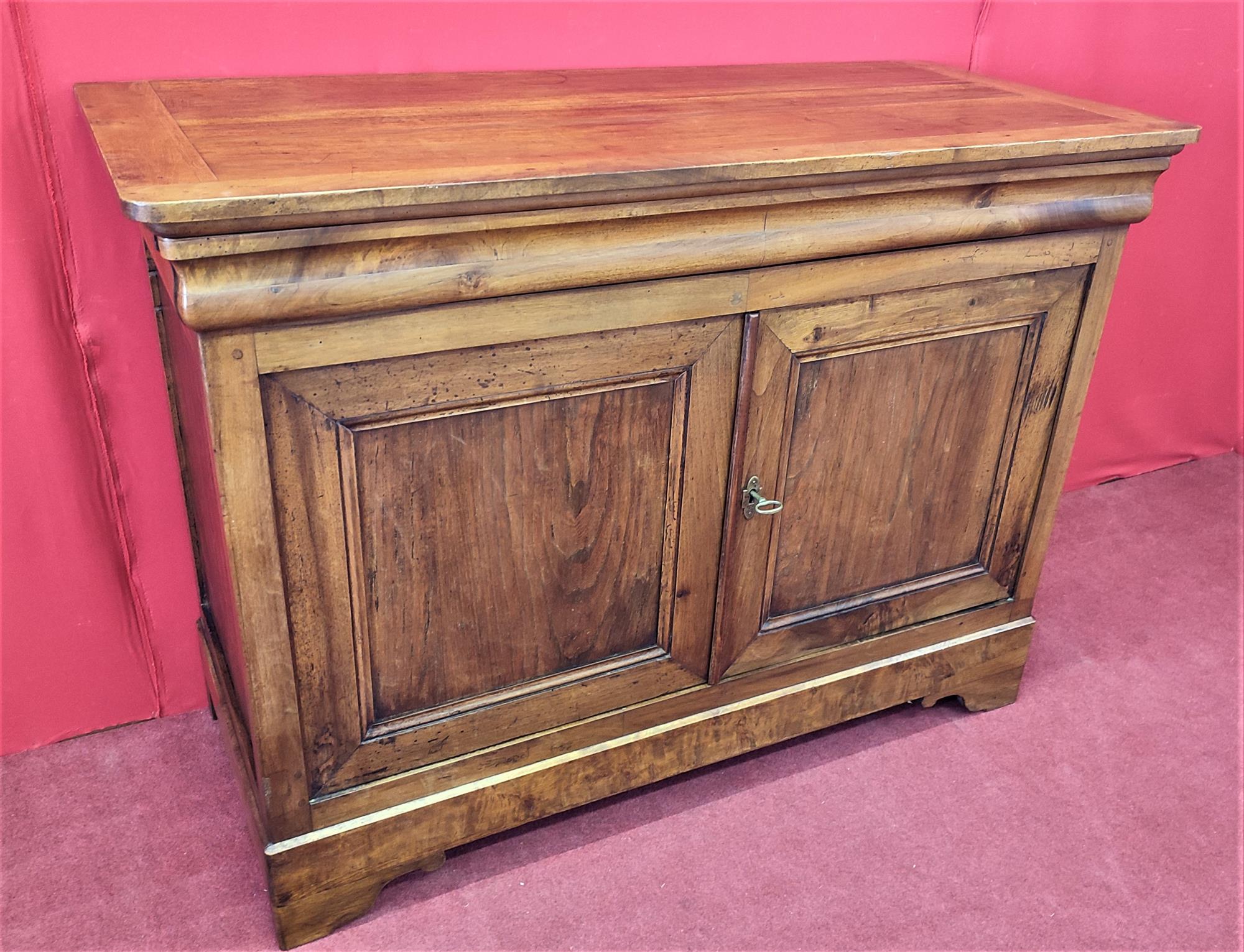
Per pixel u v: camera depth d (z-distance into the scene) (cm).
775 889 148
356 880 138
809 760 171
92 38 136
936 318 143
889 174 125
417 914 143
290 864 132
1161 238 230
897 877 151
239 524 112
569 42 163
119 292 149
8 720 165
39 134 137
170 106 129
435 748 137
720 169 114
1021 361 154
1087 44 202
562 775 147
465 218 107
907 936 142
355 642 125
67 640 165
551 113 135
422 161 111
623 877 149
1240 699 188
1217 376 256
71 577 161
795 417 140
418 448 119
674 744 155
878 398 145
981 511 165
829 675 165
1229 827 161
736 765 170
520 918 143
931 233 133
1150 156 141
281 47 147
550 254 114
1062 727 180
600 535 135
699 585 146
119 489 160
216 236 97
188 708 180
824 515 151
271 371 107
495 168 109
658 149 119
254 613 117
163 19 139
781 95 153
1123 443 253
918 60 188
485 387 119
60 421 151
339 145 116
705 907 145
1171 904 148
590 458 130
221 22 142
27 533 155
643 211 115
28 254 141
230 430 107
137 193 95
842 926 143
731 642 152
